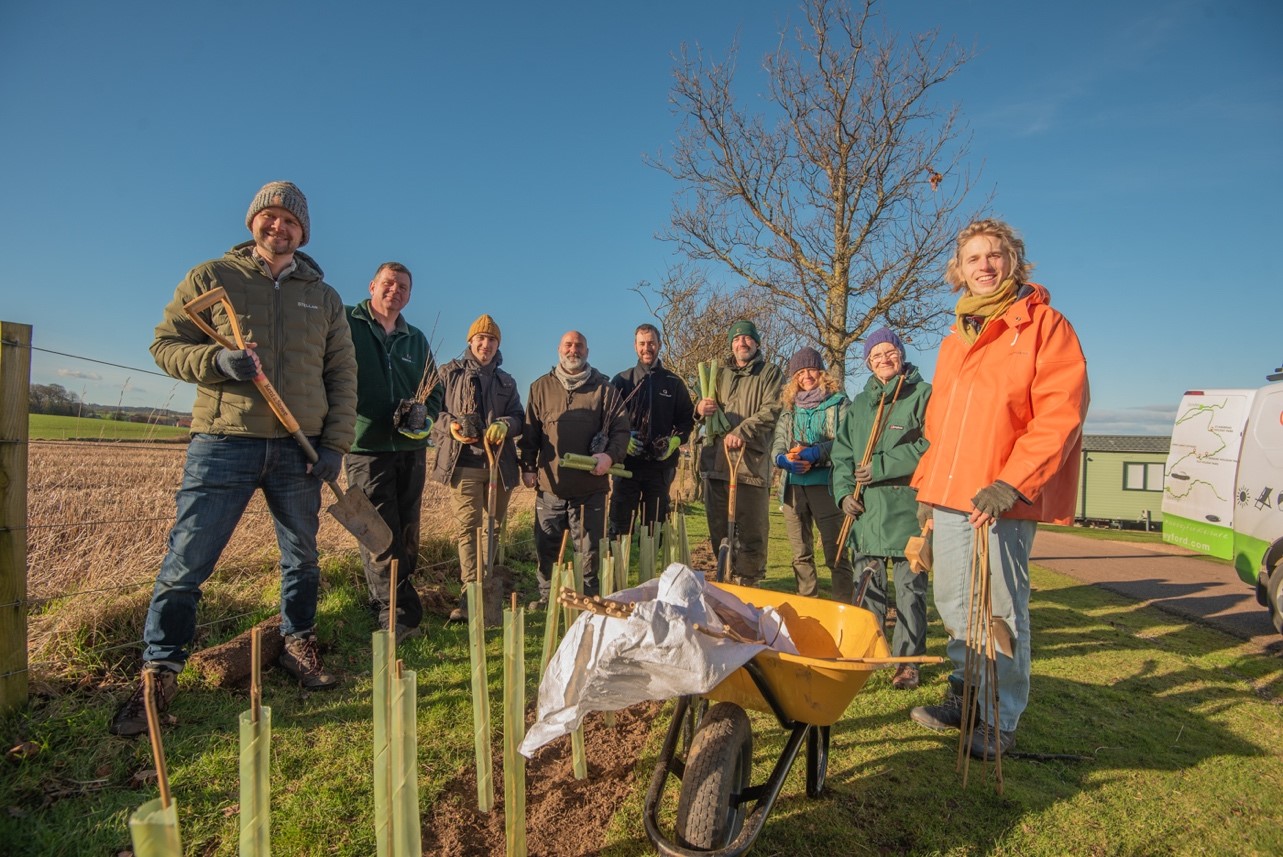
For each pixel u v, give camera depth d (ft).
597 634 6.91
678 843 7.04
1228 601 24.75
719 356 65.05
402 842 6.11
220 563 15.20
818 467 17.20
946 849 8.50
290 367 10.94
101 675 10.62
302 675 11.52
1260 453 21.44
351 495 11.88
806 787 9.35
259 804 4.83
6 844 7.29
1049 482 10.53
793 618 9.83
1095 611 21.74
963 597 10.97
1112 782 10.35
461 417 15.51
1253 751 11.62
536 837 8.30
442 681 12.35
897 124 48.78
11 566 9.19
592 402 16.84
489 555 14.92
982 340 10.65
